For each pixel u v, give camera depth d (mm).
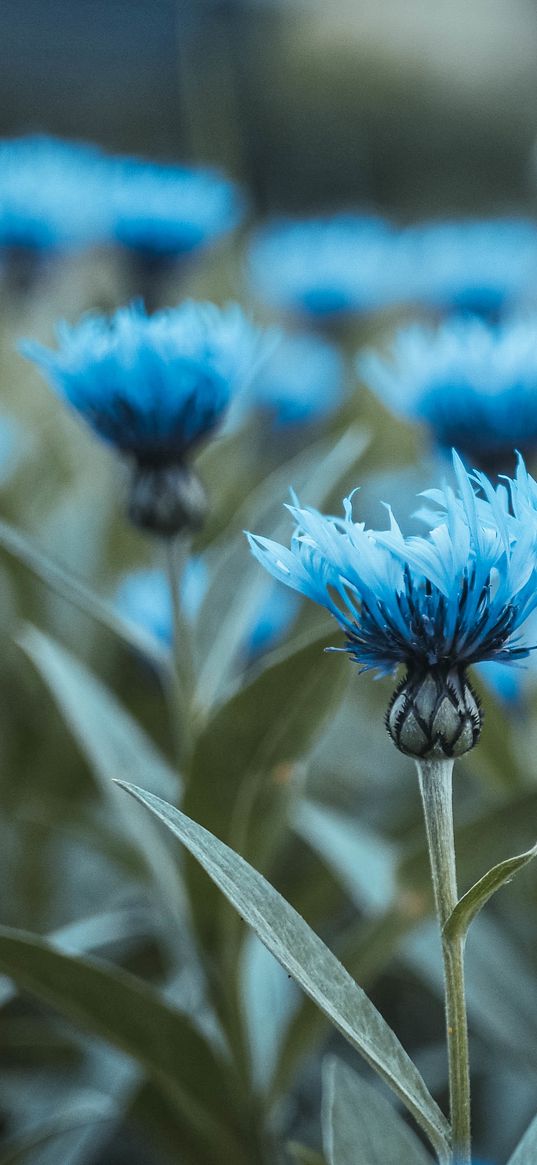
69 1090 745
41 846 857
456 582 494
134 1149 808
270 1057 676
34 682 865
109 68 3277
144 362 632
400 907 643
